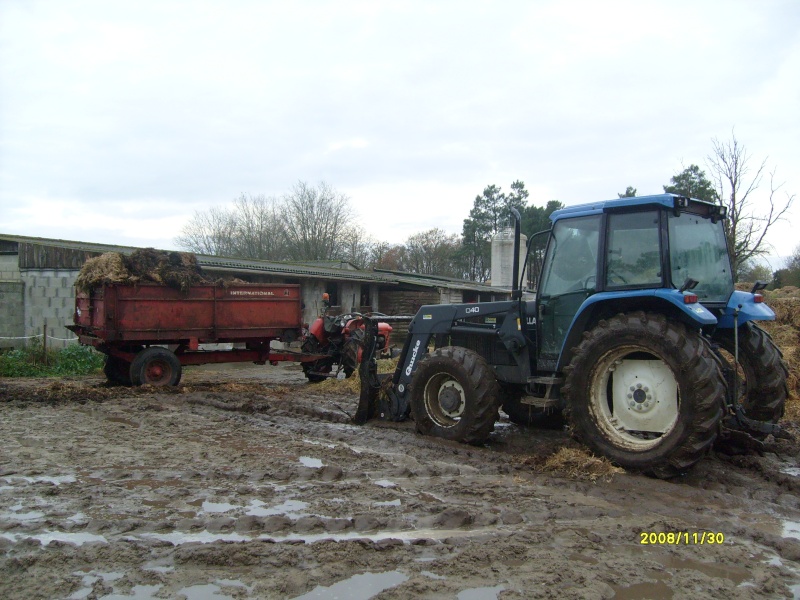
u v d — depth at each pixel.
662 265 5.56
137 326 10.46
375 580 3.54
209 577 3.57
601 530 4.28
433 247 61.03
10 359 13.98
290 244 46.19
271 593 3.39
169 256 11.04
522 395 7.33
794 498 4.90
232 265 17.55
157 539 4.11
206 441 6.79
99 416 8.23
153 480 5.34
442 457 6.15
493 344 7.09
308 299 20.30
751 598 3.38
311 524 4.32
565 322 6.32
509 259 28.59
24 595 3.35
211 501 4.81
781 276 26.69
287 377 14.23
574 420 5.75
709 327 6.30
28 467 5.68
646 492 5.04
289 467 5.67
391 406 7.82
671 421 5.42
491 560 3.79
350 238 47.94
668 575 3.64
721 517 4.55
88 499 4.82
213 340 11.27
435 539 4.11
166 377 10.77
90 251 15.80
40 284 16.22
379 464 5.88
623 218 5.84
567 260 6.30
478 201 56.62
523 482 5.34
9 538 4.11
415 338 7.62
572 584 3.51
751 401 6.28
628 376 5.62
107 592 3.39
